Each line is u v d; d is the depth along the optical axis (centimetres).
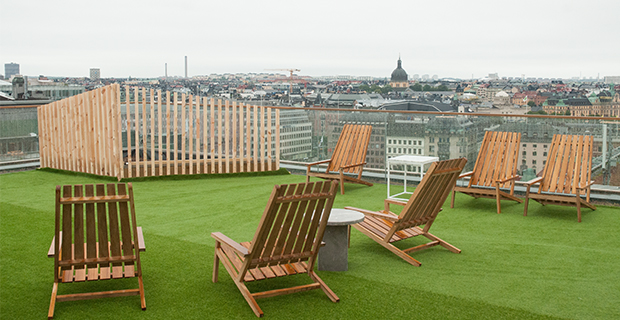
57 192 340
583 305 380
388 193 742
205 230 583
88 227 355
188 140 947
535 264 475
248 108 970
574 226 622
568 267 468
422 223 500
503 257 496
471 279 432
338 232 447
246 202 735
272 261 373
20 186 835
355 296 392
